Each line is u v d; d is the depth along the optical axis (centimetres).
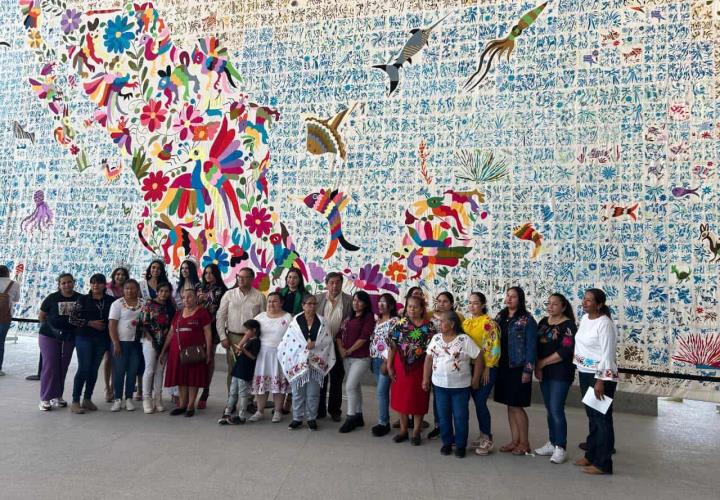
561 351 467
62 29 877
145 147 826
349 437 523
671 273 616
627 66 654
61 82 868
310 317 552
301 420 548
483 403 488
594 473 438
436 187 708
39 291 838
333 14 770
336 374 582
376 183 732
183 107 816
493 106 697
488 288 677
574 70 672
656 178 631
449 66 719
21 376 745
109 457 445
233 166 788
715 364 591
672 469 455
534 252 665
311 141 762
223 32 810
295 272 631
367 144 739
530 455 482
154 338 592
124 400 606
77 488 379
